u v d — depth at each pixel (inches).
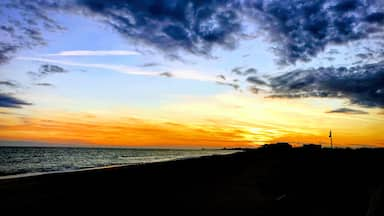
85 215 337.1
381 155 1213.7
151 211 360.8
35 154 4303.6
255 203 403.2
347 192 443.8
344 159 1115.9
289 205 364.5
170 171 836.0
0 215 332.5
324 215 318.7
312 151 1617.9
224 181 647.1
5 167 1626.5
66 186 527.8
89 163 2062.0
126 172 772.6
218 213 351.3
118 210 363.3
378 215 254.7
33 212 344.5
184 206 388.8
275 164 1102.4
